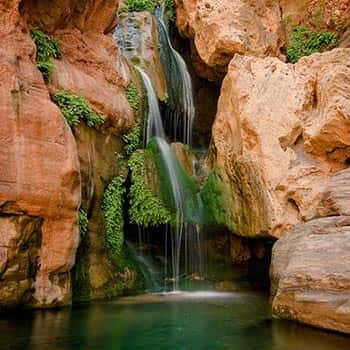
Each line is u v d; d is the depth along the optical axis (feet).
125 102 37.42
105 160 33.86
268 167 32.35
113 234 33.06
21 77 26.07
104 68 36.50
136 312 25.66
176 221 35.99
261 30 43.86
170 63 49.65
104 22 38.32
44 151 25.70
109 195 33.45
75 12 35.06
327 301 21.34
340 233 23.09
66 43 33.96
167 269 36.11
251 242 38.40
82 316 24.20
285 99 33.91
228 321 23.50
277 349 18.13
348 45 40.65
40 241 25.72
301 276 23.21
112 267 32.19
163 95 44.29
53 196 25.68
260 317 24.47
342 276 21.35
